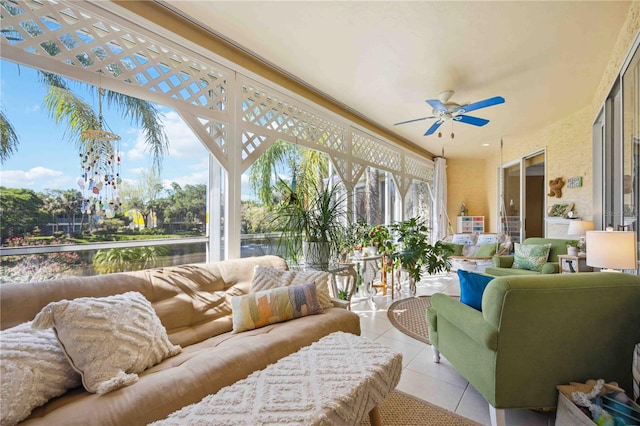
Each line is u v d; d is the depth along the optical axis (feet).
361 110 13.82
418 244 13.98
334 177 13.78
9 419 3.28
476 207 24.85
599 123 12.83
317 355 4.74
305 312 6.65
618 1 6.98
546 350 5.05
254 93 9.73
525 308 4.95
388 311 12.10
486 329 5.18
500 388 5.13
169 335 5.68
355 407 3.81
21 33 5.39
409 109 13.70
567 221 14.84
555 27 7.88
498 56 9.25
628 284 4.99
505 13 7.30
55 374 3.91
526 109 14.03
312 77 10.62
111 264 6.68
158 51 7.40
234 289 7.20
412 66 9.86
